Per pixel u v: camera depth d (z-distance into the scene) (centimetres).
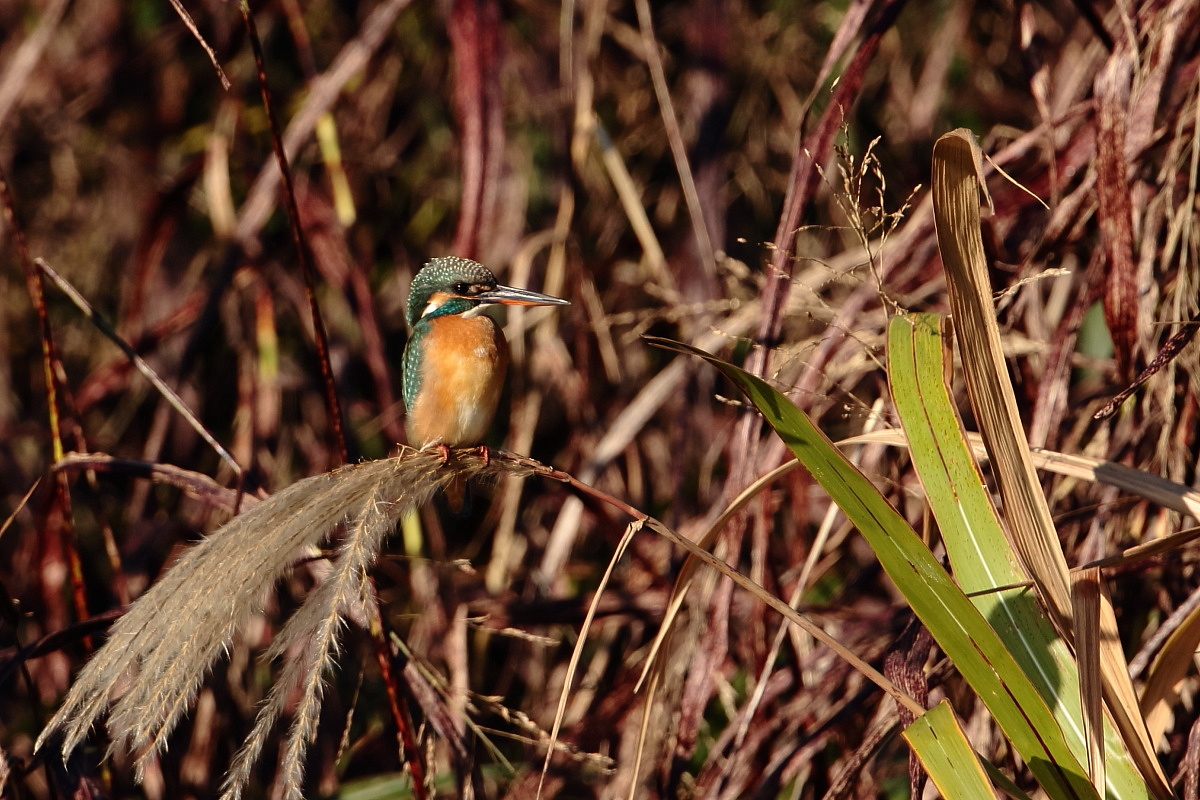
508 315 1305
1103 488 791
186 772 1091
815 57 1459
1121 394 595
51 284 1520
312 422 1398
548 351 1265
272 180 1068
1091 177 743
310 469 1367
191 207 1487
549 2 1400
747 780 830
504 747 1136
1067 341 762
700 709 795
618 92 1464
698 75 1138
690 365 1097
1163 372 729
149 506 1326
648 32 1001
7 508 1412
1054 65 1348
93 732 733
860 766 677
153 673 501
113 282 1535
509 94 1418
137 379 1358
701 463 1259
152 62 1495
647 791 911
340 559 519
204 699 1105
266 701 527
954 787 477
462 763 789
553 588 1172
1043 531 523
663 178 1452
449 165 1476
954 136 469
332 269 1155
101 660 518
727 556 794
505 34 1398
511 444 1270
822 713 829
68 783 689
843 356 794
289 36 1481
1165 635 637
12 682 1147
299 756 486
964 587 547
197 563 526
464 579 1238
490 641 1291
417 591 1084
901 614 862
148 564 1209
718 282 1062
